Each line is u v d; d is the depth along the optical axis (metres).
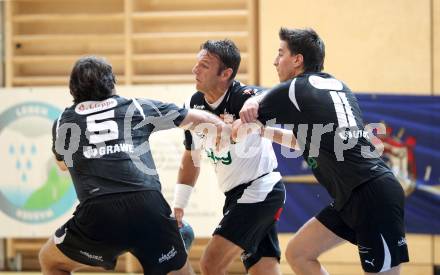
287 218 10.67
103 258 5.65
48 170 11.02
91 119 5.70
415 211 10.61
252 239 6.56
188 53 11.95
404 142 10.66
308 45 6.34
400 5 10.88
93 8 12.13
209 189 10.67
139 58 11.79
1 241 11.60
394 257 5.67
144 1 12.02
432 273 10.61
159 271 5.49
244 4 11.71
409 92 10.88
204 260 6.43
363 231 5.77
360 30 10.95
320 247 6.58
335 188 6.03
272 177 6.80
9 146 11.11
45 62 12.17
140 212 5.45
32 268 11.76
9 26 11.87
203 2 11.86
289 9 11.05
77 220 5.56
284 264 10.70
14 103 11.12
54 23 12.18
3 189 11.09
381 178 5.80
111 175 5.50
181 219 6.98
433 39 10.85
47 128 11.07
